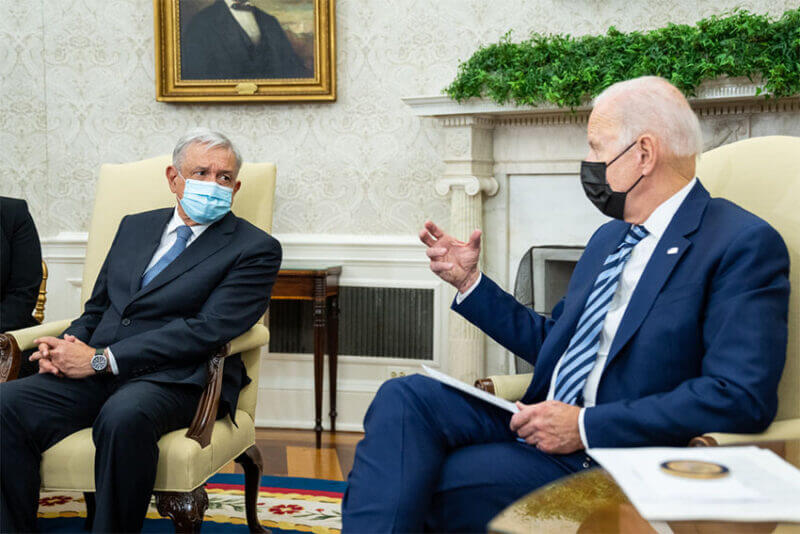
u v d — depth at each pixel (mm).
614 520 1256
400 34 4289
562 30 4094
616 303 1936
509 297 2203
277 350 4473
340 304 4426
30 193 3102
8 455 2227
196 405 2451
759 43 3387
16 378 2568
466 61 4215
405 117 4316
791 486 1211
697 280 1764
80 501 3143
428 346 4348
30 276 2990
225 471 3607
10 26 3098
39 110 3133
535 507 1311
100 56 4551
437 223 4316
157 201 3055
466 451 1838
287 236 4469
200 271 2635
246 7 4344
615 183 1896
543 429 1727
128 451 2160
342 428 4426
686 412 1609
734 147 2180
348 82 4367
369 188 4391
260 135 4477
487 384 2133
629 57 3572
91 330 2729
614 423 1675
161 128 4547
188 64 4418
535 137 4051
